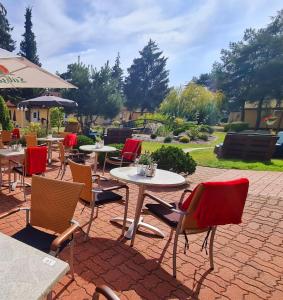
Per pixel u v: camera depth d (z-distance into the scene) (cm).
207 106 2648
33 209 219
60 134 893
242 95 3117
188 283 238
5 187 498
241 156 976
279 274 258
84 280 231
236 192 218
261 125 3081
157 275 246
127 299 211
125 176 315
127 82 5022
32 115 2547
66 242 206
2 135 823
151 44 4975
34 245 196
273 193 531
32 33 2656
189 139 1656
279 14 2881
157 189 548
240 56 3100
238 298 220
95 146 669
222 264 272
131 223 354
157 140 1686
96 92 2341
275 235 346
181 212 233
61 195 209
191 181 625
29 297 94
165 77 4997
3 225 329
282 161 945
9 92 2211
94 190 294
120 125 2408
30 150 410
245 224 380
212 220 216
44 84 451
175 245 243
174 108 2645
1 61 351
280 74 2717
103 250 287
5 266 112
